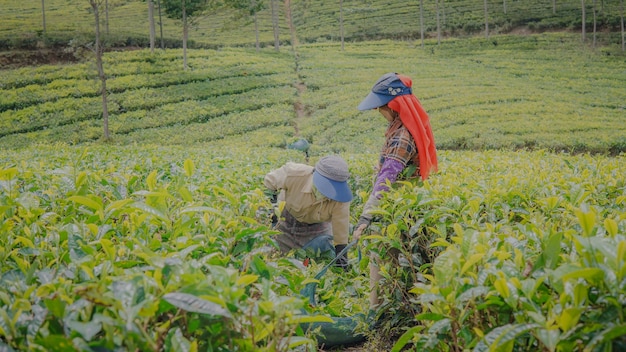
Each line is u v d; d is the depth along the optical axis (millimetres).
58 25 58500
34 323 1799
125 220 3121
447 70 45500
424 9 67375
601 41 52969
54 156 11766
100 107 34500
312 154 26219
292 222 5742
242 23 67688
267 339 2354
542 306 2031
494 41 55156
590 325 1801
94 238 2717
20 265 2348
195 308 1734
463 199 3740
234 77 42375
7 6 69438
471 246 2299
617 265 1763
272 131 31125
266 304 1913
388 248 4062
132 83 38469
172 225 2838
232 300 1867
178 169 6305
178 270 1966
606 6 60688
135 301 1764
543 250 2295
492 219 3496
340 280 5363
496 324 2256
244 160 9859
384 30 61969
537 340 2049
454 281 2176
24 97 35688
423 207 3701
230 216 3141
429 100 36125
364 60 49562
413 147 4434
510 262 2311
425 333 2543
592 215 1983
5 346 1697
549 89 39969
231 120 33125
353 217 7418
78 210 3400
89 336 1613
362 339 4621
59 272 2227
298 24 67812
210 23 68062
